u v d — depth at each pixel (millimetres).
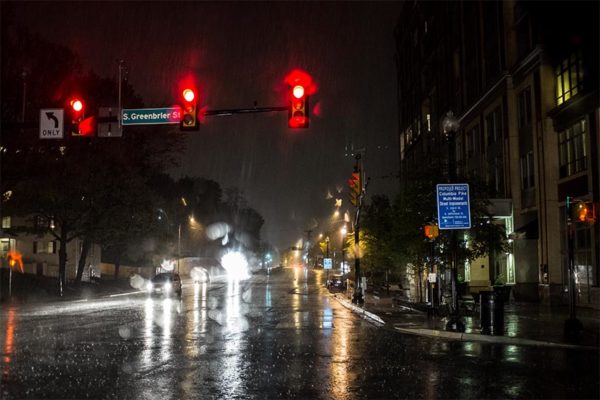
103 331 18344
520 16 33969
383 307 28719
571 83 28516
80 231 46656
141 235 52750
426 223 24125
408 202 25438
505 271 36656
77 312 26938
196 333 17812
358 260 31891
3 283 40406
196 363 12281
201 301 35562
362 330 19125
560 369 11617
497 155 37500
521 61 32875
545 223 30547
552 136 30531
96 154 41094
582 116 27391
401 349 14570
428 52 55312
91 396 9195
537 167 31516
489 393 9406
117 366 11898
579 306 27422
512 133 34969
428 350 14391
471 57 42531
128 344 15227
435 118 52875
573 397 9148
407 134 66562
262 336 17219
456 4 45938
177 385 10039
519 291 33375
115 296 44281
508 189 35312
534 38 31719
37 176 36844
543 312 24688
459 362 12492
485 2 39781
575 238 28078
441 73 50625
